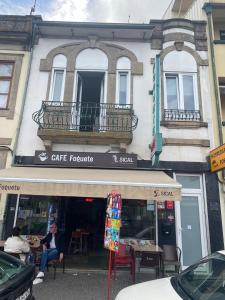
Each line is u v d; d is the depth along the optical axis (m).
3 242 7.59
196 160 9.02
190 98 9.80
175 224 8.55
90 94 10.91
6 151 9.11
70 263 8.81
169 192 6.79
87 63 10.09
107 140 9.05
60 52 10.20
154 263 7.16
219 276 3.51
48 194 6.88
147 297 3.26
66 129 9.12
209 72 9.99
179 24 10.36
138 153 9.15
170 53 10.13
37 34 10.38
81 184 6.91
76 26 10.09
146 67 10.02
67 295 6.08
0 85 9.97
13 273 3.86
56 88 9.95
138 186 6.84
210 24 10.39
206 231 8.50
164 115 9.43
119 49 10.22
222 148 8.09
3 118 9.45
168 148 9.12
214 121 9.46
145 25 9.94
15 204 8.77
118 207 5.11
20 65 10.05
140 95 9.73
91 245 10.82
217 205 8.60
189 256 8.35
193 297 3.19
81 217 11.06
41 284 6.75
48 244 7.43
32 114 9.47
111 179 7.12
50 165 8.84
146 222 8.74
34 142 9.25
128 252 7.57
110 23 10.02
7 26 10.38
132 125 9.30
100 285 6.82
